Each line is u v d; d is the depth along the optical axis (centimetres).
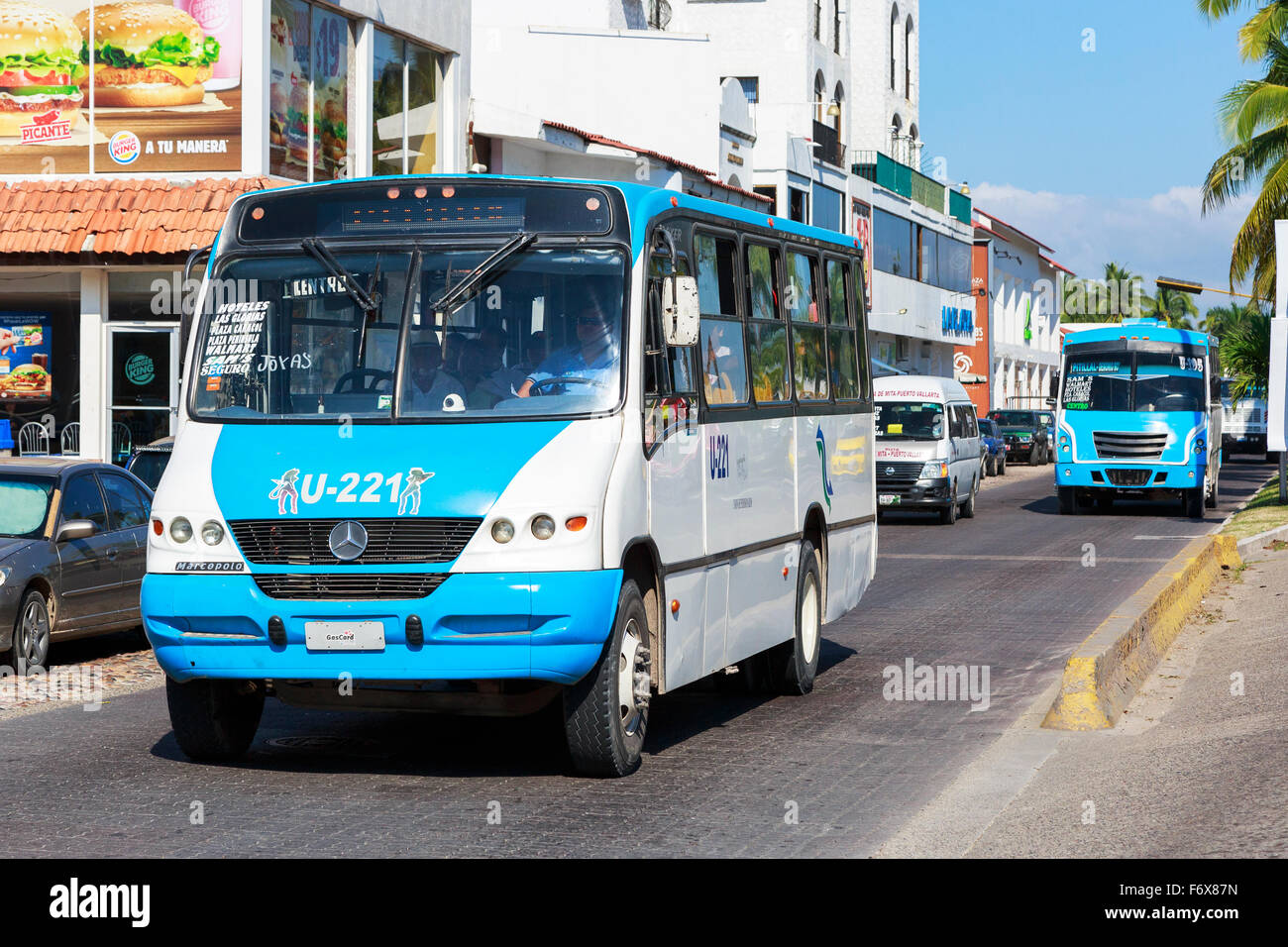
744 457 1035
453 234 882
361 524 810
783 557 1116
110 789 823
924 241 5906
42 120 2130
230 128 2106
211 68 2106
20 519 1289
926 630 1496
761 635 1070
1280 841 668
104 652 1409
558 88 3669
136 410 2119
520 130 2766
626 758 859
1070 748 934
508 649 803
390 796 808
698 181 3488
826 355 1252
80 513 1330
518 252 875
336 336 873
